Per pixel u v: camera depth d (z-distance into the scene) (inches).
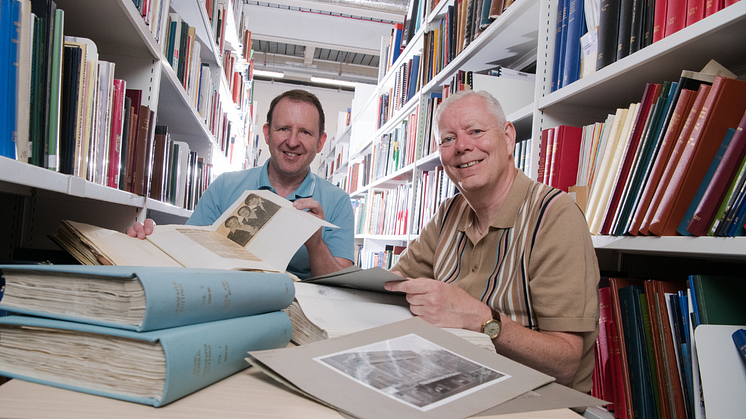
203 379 15.2
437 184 80.7
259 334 19.0
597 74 41.4
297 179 61.2
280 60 318.3
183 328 15.1
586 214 41.4
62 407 12.9
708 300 31.5
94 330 13.9
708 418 27.1
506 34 64.9
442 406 15.0
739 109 30.9
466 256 44.4
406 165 102.9
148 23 48.4
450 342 21.8
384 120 132.8
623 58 38.3
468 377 17.8
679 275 47.3
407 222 97.0
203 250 29.9
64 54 32.2
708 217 29.5
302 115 56.9
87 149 35.6
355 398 14.8
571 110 50.9
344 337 20.7
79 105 34.0
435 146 83.8
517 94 66.4
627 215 36.4
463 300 27.6
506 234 39.4
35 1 28.9
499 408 15.7
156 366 13.6
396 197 109.2
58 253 39.7
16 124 26.1
